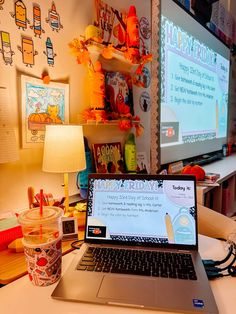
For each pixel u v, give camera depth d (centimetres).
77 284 64
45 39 110
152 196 85
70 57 121
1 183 99
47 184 117
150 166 181
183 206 82
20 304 59
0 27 94
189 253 77
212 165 265
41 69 109
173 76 205
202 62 260
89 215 86
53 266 66
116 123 137
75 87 125
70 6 119
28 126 106
